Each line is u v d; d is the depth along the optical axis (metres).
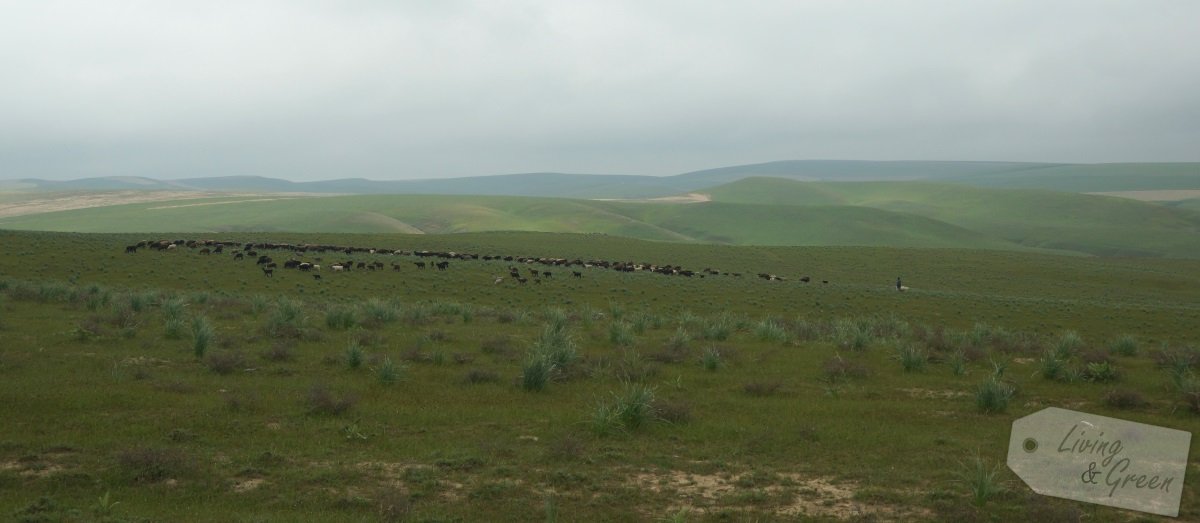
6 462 11.60
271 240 95.62
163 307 30.62
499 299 58.12
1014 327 56.22
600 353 24.25
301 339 24.95
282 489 10.97
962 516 10.48
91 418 14.13
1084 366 23.62
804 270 101.88
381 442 13.54
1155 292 92.94
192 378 18.16
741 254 114.19
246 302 37.91
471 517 10.12
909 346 24.98
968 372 23.22
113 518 9.50
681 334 28.50
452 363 22.02
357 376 19.48
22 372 17.67
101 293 35.09
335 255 76.62
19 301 31.83
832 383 20.81
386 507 10.18
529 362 19.06
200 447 12.83
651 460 12.91
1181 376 20.41
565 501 10.84
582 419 15.52
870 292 70.56
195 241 75.56
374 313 31.95
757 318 54.84
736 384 20.34
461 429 14.68
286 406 15.83
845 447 14.12
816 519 10.36
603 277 72.25
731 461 13.05
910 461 13.26
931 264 108.00
